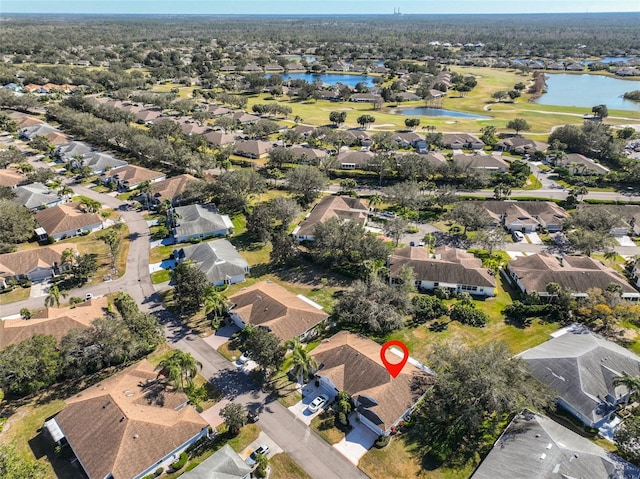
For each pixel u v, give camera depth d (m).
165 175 158.62
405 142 196.12
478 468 54.91
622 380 62.69
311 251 109.00
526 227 121.56
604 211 118.25
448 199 130.12
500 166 164.50
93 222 120.62
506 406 59.75
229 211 132.12
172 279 98.69
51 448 59.59
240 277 98.12
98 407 61.28
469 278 94.00
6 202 117.38
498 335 81.50
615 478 52.09
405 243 113.94
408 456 58.81
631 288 90.81
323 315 83.25
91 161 164.38
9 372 65.69
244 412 63.22
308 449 59.59
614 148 170.88
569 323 84.69
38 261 99.50
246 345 70.44
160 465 57.41
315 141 193.38
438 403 63.09
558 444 55.25
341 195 142.50
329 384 69.19
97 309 84.62
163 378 68.69
